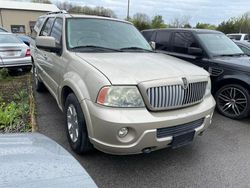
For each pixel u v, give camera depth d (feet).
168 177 9.81
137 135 8.63
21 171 4.51
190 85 9.96
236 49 19.66
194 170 10.36
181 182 9.54
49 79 14.79
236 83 16.28
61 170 4.78
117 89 8.76
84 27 13.28
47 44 12.44
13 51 25.17
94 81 9.20
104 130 8.67
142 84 8.87
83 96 9.48
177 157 11.31
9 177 4.30
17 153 5.16
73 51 11.84
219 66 16.76
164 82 9.20
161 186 9.25
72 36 12.60
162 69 10.02
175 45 20.06
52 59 13.70
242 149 12.37
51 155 5.30
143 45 14.24
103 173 9.83
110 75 9.07
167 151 11.77
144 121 8.60
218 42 19.21
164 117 9.04
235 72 16.03
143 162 10.75
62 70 11.94
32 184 4.21
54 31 14.51
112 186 9.10
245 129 14.93
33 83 22.62
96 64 9.97
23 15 124.98
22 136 6.24
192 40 18.97
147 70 9.73
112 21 14.67
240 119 16.44
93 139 9.18
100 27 13.71
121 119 8.47
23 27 126.00
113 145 8.71
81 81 9.91
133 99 8.82
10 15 122.42
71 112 10.94
